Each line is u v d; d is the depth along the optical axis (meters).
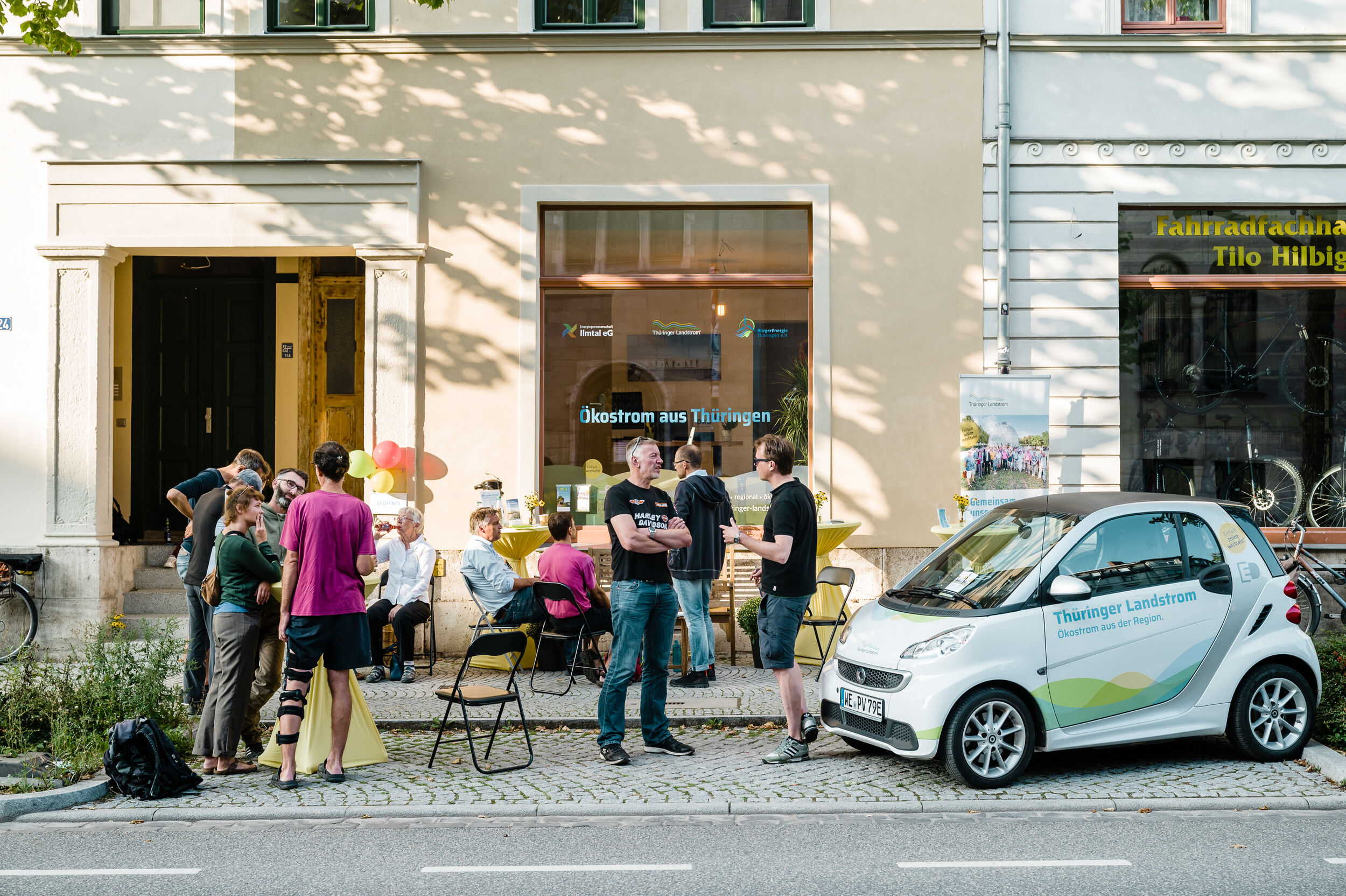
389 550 9.26
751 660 10.10
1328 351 11.01
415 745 7.29
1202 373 10.98
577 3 10.95
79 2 10.76
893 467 10.66
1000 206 10.66
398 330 10.65
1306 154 10.84
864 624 6.78
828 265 10.73
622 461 10.87
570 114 10.76
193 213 10.63
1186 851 5.09
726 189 10.74
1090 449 10.70
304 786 6.28
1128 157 10.79
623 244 10.90
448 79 10.74
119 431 11.86
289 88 10.73
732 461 10.88
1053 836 5.36
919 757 6.10
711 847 5.20
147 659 7.31
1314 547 10.77
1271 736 6.70
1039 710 6.23
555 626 9.03
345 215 10.66
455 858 5.05
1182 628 6.52
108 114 10.73
